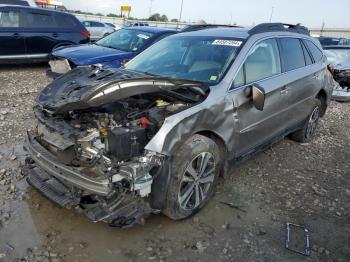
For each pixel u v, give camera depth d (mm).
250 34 4027
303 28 5367
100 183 2572
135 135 2729
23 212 3229
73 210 3301
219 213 3398
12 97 7160
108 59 7605
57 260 2666
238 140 3580
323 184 4188
